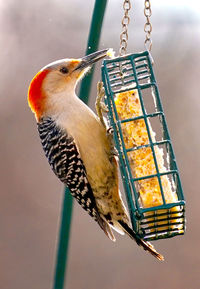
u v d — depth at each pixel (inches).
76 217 626.5
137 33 677.9
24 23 704.4
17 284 593.9
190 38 680.4
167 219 314.7
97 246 610.2
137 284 580.1
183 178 623.5
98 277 590.9
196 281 570.3
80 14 708.0
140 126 324.5
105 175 331.3
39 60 689.0
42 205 641.6
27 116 675.4
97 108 331.0
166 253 588.4
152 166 321.4
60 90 339.0
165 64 671.8
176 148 637.9
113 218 337.1
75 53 690.2
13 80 682.2
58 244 362.3
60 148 331.0
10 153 657.6
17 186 647.8
